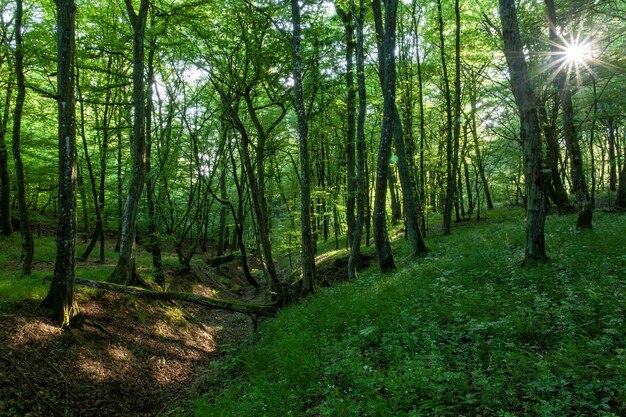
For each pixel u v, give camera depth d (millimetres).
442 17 20750
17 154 13188
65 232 10227
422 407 4668
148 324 12773
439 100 26094
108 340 10680
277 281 13695
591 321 6258
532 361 5258
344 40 17297
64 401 8062
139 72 13656
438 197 31062
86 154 18797
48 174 20516
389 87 12805
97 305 12078
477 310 7555
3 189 22531
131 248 14141
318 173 28797
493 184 36375
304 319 9656
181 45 16656
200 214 26688
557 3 16219
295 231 23125
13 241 22109
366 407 4949
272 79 15531
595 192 31297
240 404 6109
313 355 7238
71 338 9789
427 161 22391
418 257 15234
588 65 16406
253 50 14359
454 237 18703
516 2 17969
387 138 13094
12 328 8969
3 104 17984
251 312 12969
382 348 6859
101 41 14781
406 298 9055
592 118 17938
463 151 25141
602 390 4520
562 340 5770
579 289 7660
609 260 9180
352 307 9367
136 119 13742
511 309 7297
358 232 15414
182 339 13195
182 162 23172
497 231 17578
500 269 10234
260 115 23359
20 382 7762
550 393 4680
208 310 17594
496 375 5246
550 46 15805
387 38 12680
